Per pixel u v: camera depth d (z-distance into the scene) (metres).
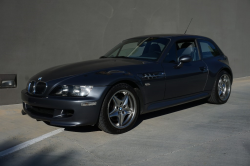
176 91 4.45
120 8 6.79
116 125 3.72
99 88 3.46
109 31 6.63
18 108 5.20
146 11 7.30
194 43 5.08
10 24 5.32
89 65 4.00
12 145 3.45
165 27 7.77
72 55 6.10
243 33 9.70
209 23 8.80
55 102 3.45
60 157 3.03
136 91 3.94
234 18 9.41
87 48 6.31
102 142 3.46
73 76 3.58
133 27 7.08
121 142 3.46
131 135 3.71
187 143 3.39
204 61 5.07
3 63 5.32
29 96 3.75
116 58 4.59
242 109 5.09
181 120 4.41
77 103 3.37
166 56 4.41
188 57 4.36
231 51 9.41
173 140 3.51
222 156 2.99
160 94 4.19
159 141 3.48
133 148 3.26
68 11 5.97
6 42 5.31
